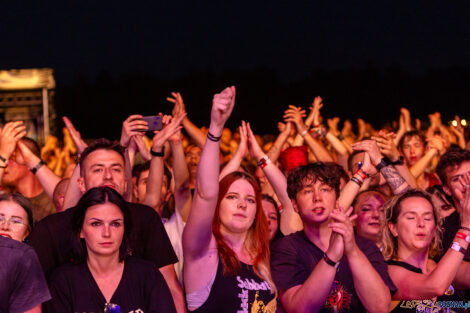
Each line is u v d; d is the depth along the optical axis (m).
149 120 4.21
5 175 5.09
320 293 3.19
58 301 2.95
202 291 3.22
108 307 2.94
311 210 3.51
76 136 4.64
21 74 16.67
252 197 3.39
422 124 15.89
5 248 2.85
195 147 5.95
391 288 3.44
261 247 3.38
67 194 3.90
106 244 2.95
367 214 4.43
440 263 3.49
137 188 4.67
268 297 3.28
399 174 4.25
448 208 4.50
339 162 6.54
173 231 4.31
